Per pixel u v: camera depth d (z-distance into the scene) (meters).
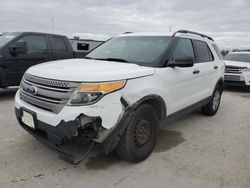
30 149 3.69
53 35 7.70
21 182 2.89
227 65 10.20
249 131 5.05
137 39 4.48
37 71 3.28
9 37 6.93
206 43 5.47
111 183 2.97
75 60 4.01
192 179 3.13
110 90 2.92
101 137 2.92
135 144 3.34
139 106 3.29
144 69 3.45
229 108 7.03
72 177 3.05
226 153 3.92
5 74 6.55
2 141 3.92
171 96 3.94
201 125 5.29
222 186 3.01
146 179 3.09
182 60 3.80
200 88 4.99
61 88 2.90
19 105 3.37
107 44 4.77
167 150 3.93
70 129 2.79
